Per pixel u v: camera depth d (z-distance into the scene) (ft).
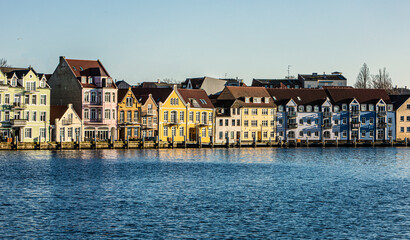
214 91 613.93
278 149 494.18
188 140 506.07
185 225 177.78
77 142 419.54
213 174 296.51
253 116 539.70
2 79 415.44
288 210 199.93
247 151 464.65
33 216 186.91
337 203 213.25
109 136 465.06
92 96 459.32
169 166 331.98
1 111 414.82
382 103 572.51
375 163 373.20
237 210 199.11
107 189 240.12
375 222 183.93
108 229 172.65
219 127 524.93
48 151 402.31
